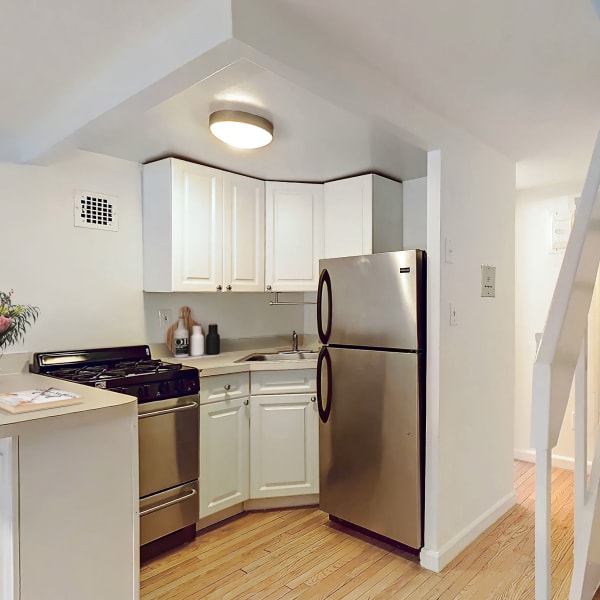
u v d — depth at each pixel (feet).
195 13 4.58
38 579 4.96
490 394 9.11
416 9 4.57
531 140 8.42
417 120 6.80
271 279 10.80
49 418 5.00
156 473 7.65
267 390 9.51
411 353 7.70
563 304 3.92
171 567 7.52
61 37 5.04
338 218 10.73
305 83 5.26
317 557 7.84
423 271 7.74
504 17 4.70
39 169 8.29
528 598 6.73
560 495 10.30
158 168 9.32
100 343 9.07
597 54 5.41
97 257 9.04
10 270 8.00
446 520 7.79
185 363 9.36
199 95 6.42
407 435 7.75
